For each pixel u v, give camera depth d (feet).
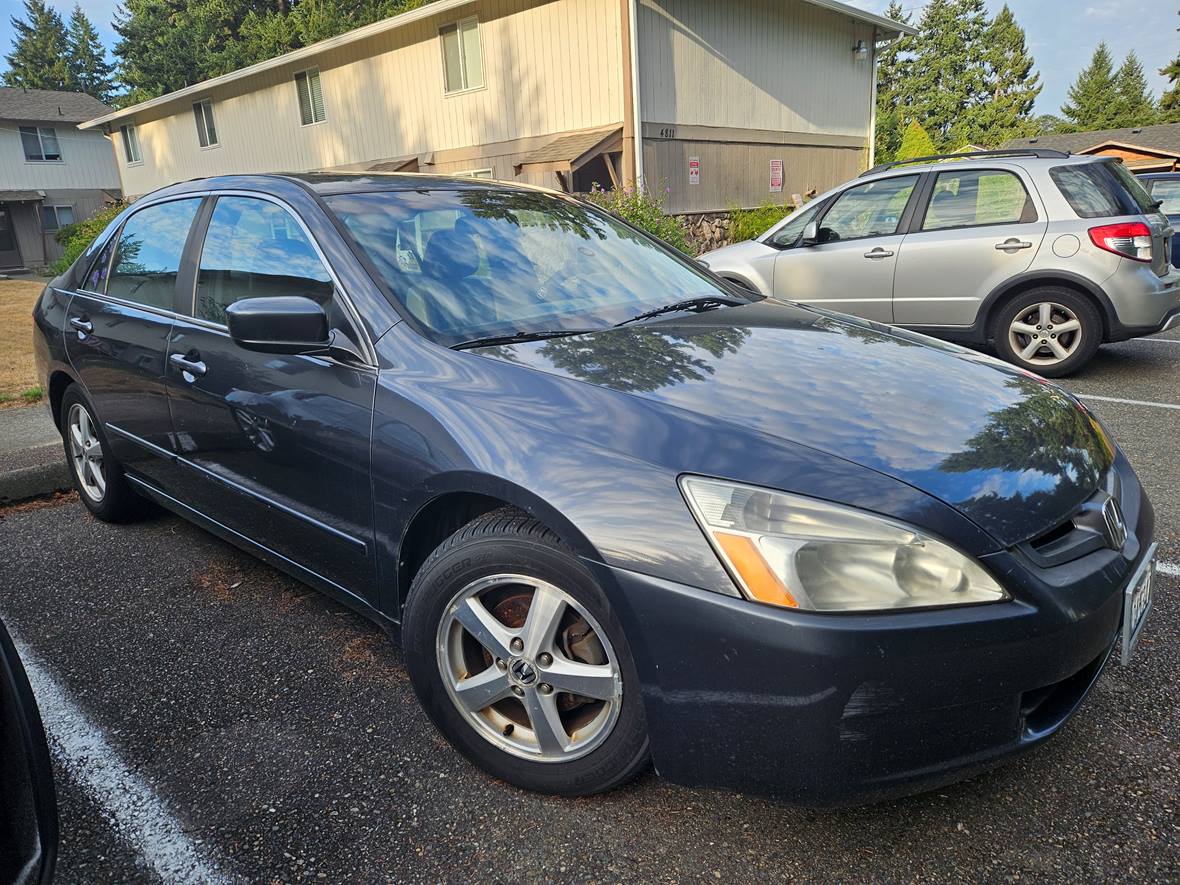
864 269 22.84
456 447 6.50
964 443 6.07
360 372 7.44
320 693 8.25
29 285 69.72
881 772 5.27
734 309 9.36
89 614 10.02
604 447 5.98
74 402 12.42
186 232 10.19
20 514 13.56
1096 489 6.37
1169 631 8.79
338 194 8.87
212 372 8.96
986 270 21.15
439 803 6.65
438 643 6.81
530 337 7.72
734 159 53.16
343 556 7.86
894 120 177.78
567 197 11.23
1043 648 5.34
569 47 48.37
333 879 5.92
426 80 57.16
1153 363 22.74
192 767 7.20
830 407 6.38
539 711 6.40
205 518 10.21
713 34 49.80
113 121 87.86
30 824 4.56
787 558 5.21
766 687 5.24
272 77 68.54
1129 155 115.24
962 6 224.33
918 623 5.11
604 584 5.68
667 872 5.87
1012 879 5.70
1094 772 6.73
